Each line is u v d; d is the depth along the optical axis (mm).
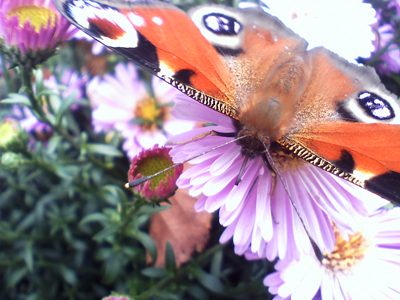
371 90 68
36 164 99
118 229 93
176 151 73
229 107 70
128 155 104
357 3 92
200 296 93
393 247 80
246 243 70
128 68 110
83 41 117
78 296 107
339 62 72
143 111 109
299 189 73
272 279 73
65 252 110
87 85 113
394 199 62
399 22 100
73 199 110
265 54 73
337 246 79
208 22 68
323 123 69
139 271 98
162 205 89
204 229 95
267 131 70
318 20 91
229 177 70
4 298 109
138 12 65
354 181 65
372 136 63
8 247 109
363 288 78
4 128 95
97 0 66
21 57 83
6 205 112
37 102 92
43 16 83
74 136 118
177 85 67
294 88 71
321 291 74
